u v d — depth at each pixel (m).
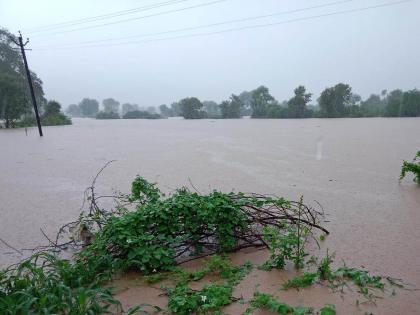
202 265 3.05
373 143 9.82
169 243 3.11
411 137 10.97
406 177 5.91
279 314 2.31
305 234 3.18
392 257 3.09
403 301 2.45
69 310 2.28
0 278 2.58
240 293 2.60
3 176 6.80
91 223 3.90
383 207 4.41
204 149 9.56
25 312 2.13
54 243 3.64
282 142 10.57
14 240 3.76
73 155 9.16
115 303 2.36
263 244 3.31
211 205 3.12
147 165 7.44
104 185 5.84
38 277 2.64
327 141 10.49
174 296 2.49
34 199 5.17
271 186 5.50
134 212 3.21
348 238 3.51
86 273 2.76
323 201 4.70
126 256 2.97
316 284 2.67
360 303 2.43
